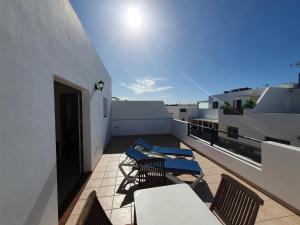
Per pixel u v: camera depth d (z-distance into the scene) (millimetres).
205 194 3113
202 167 4406
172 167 3371
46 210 1854
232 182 1676
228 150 4473
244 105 12711
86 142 3998
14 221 1299
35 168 1629
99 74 5258
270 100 11734
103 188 3316
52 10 2043
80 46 3246
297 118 7770
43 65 1812
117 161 4984
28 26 1522
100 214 1365
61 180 3717
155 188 1836
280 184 2766
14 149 1313
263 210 2600
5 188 1201
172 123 9875
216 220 1353
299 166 2490
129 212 2588
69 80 2641
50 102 1979
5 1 1223
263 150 3098
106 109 7180
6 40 1233
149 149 4906
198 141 5816
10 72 1278
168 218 1373
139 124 10086
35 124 1641
